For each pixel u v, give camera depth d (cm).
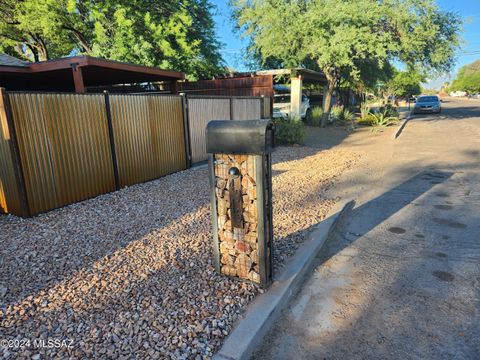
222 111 932
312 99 2302
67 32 1653
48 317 264
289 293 309
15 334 246
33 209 496
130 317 262
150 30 1492
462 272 343
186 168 819
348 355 241
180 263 344
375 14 1347
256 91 1476
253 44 1748
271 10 1470
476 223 464
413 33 1412
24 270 336
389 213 515
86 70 872
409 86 3688
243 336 245
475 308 287
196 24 1744
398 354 240
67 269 336
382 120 1703
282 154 995
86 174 572
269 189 293
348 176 733
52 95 512
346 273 349
